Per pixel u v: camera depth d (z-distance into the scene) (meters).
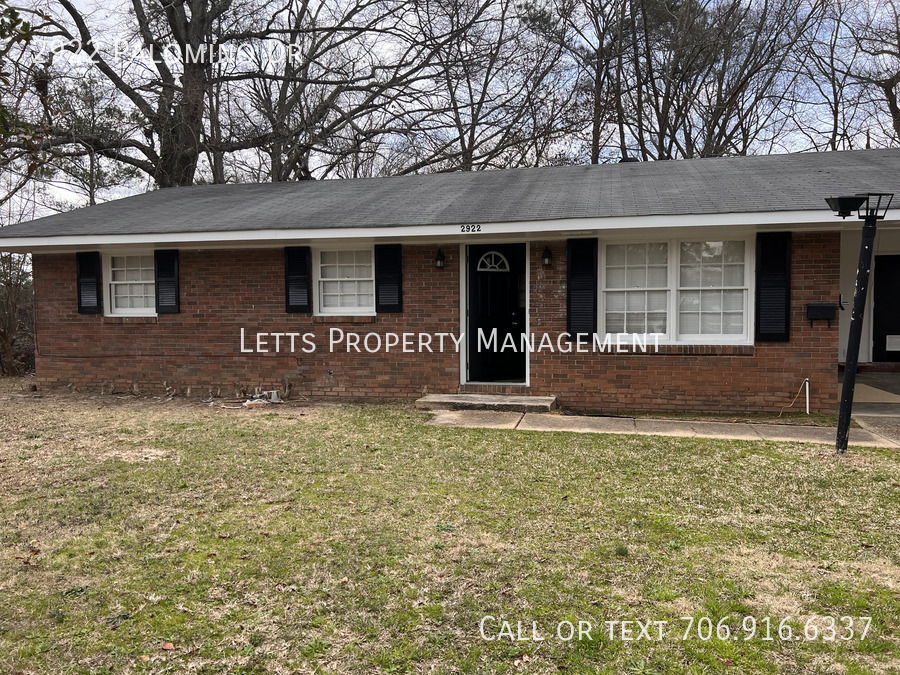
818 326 7.74
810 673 2.64
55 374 10.52
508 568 3.59
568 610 3.15
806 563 3.65
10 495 4.93
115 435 7.05
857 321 5.86
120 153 19.69
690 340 8.20
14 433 7.17
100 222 9.94
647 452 6.14
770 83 22.45
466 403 8.41
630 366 8.34
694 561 3.67
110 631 2.99
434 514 4.46
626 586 3.38
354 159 24.08
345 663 2.74
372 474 5.45
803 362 7.82
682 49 21.77
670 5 22.67
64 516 4.46
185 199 11.96
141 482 5.25
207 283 9.77
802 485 5.06
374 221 8.37
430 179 11.86
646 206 7.62
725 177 9.05
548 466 5.66
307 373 9.47
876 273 11.60
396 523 4.29
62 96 14.91
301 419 7.92
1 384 11.99
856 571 3.54
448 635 2.94
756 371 7.96
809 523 4.25
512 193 9.41
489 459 5.92
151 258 10.20
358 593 3.33
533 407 8.20
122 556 3.80
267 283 9.54
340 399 9.33
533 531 4.13
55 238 9.32
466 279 8.98
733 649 2.81
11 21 3.74
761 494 4.86
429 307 8.98
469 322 9.12
